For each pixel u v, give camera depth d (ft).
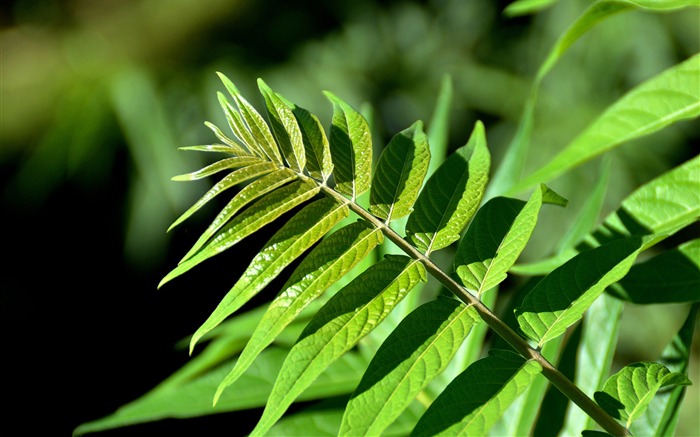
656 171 11.59
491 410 2.57
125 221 12.25
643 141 11.72
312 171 2.74
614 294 3.10
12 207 12.93
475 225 2.75
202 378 3.32
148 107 12.05
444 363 2.59
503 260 2.71
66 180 12.55
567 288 2.69
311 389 3.30
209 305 12.59
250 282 2.65
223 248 2.66
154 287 12.68
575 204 11.39
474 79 12.87
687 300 3.04
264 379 3.31
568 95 12.25
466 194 2.77
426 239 2.73
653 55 11.67
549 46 12.36
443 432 2.55
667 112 3.12
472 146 2.82
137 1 14.02
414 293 3.42
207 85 12.49
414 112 13.07
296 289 2.64
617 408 2.67
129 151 12.14
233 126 2.74
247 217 2.69
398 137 2.79
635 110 3.14
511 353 2.64
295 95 12.76
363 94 12.95
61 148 12.25
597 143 3.17
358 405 2.56
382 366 2.59
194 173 2.69
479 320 2.65
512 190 3.21
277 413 2.56
